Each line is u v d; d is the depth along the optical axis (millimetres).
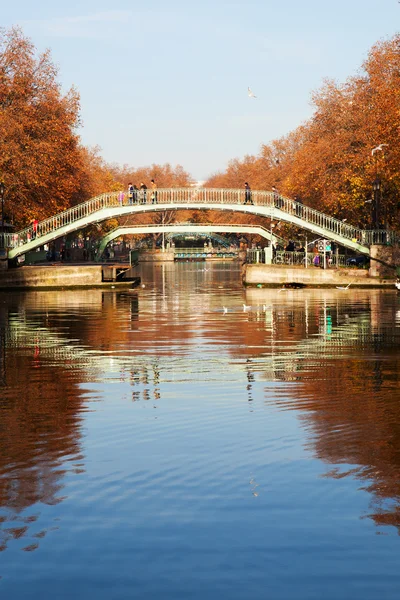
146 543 10461
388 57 69000
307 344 28875
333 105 80938
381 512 11328
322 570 9797
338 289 62062
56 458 13859
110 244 135000
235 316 39875
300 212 70062
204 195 69625
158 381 21234
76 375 22312
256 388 20078
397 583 9523
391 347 27953
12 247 65562
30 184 70812
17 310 43875
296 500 11781
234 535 10656
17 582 9625
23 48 73438
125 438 15125
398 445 14453
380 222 73625
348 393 19328
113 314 41281
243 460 13602
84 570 9852
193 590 9430
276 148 132875
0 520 11211
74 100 78125
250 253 84625
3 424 16344
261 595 9312
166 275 95625
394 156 63094
